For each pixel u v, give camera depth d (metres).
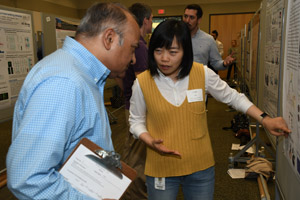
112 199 0.84
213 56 3.13
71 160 0.82
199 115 1.33
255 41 2.86
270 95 1.83
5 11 2.63
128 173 0.87
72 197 0.74
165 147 1.25
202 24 10.33
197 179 1.36
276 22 1.61
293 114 1.11
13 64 2.75
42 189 0.68
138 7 2.06
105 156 0.83
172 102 1.31
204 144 1.36
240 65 5.96
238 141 4.05
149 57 1.30
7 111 2.70
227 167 3.18
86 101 0.80
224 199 2.50
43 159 0.68
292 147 1.14
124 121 5.30
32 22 3.03
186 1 10.19
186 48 1.24
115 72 0.93
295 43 1.07
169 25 1.21
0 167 3.26
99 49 0.86
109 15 0.85
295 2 1.07
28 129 0.69
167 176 1.35
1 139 4.40
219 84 1.37
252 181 2.81
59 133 0.71
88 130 0.83
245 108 1.35
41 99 0.71
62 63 0.80
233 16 10.05
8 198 2.56
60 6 9.88
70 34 3.77
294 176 1.13
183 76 1.29
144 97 1.35
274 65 1.67
